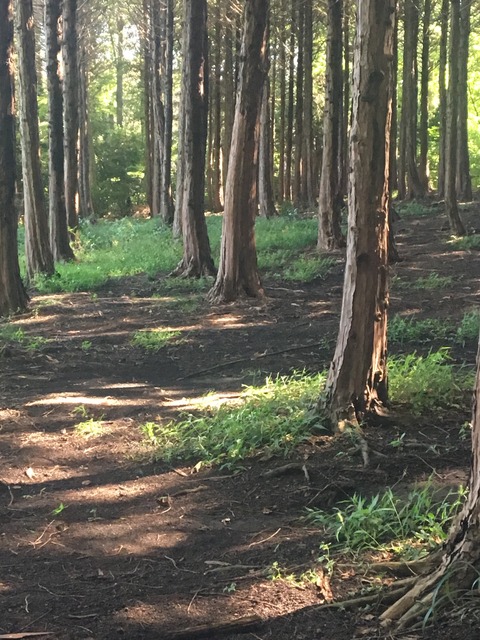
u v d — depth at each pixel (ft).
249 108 37.27
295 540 12.53
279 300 39.04
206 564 11.91
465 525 9.89
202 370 26.99
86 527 13.69
